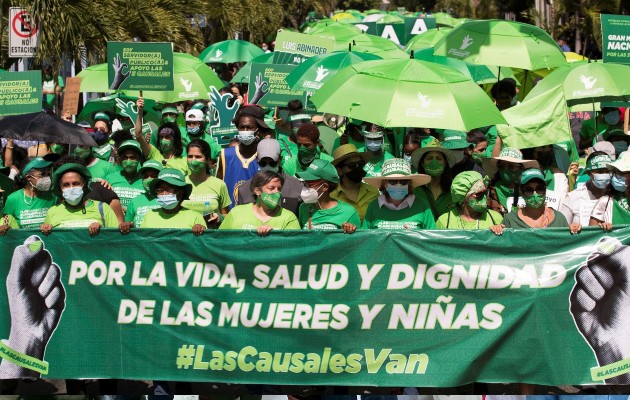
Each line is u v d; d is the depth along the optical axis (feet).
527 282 22.22
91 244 23.12
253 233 22.67
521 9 152.56
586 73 34.01
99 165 32.17
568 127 32.99
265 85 43.11
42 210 28.22
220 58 65.87
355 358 22.63
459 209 25.70
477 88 29.01
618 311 22.07
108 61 36.19
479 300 22.35
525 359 22.33
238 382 22.93
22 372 23.43
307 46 48.93
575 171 31.99
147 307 23.07
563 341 22.25
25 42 45.62
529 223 24.62
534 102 33.37
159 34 59.88
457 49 40.73
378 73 29.14
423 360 22.49
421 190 28.22
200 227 22.81
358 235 22.43
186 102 51.13
